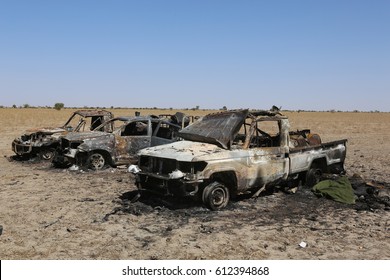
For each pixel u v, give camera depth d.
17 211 7.87
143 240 6.25
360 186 9.39
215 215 7.57
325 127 38.94
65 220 7.27
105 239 6.29
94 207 8.14
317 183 9.37
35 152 14.78
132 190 9.70
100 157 12.55
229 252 5.80
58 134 14.71
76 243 6.13
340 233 6.68
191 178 7.43
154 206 8.12
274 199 8.85
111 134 12.70
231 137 8.12
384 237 6.51
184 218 7.36
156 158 8.04
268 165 8.53
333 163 10.14
